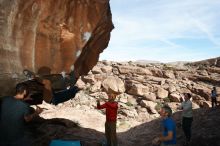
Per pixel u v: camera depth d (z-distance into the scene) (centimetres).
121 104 1961
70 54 661
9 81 530
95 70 2491
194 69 3000
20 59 556
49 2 594
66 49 655
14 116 415
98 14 705
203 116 1254
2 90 522
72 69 673
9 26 532
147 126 1348
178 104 2108
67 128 1001
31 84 638
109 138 769
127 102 2056
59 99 764
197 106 2208
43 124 932
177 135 1037
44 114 1392
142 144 1005
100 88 2183
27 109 430
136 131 1288
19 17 550
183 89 2406
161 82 2434
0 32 516
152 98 2138
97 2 696
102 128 1262
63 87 710
